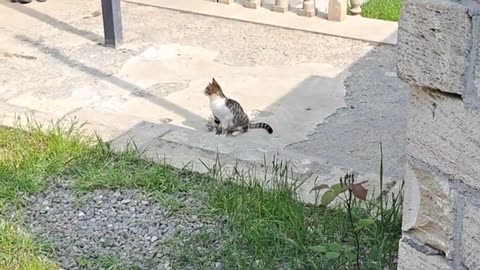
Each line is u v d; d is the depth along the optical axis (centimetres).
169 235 526
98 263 503
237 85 769
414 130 318
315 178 571
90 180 574
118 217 545
